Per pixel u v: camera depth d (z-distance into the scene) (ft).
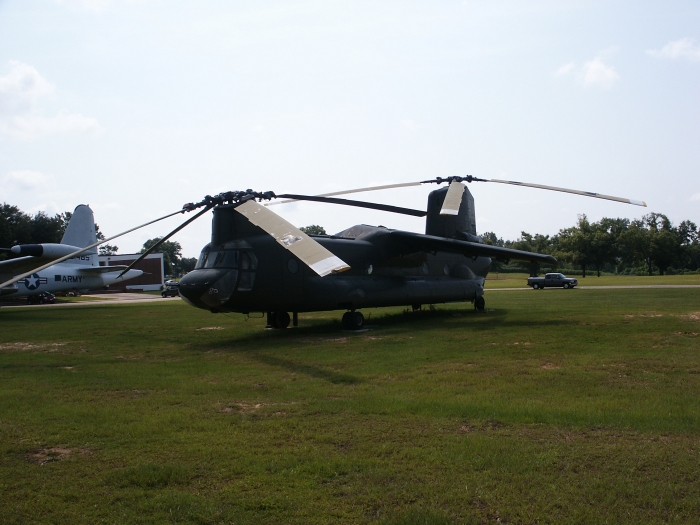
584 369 34.60
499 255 64.59
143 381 33.76
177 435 22.80
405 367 36.55
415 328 57.57
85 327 67.36
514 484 17.47
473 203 81.87
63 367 39.63
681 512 15.60
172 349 47.96
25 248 88.74
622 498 16.49
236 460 19.89
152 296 200.03
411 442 21.43
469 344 45.16
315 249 31.71
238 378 34.45
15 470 19.27
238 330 61.57
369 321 67.26
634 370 34.04
